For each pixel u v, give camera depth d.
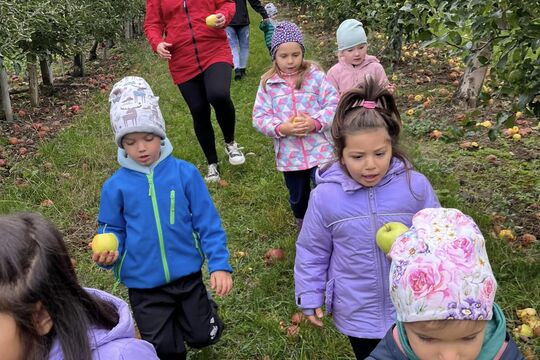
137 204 2.95
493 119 6.80
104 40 12.83
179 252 3.01
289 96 4.28
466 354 1.76
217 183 5.74
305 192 4.47
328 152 4.27
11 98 9.36
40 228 1.56
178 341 3.10
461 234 1.75
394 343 1.94
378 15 8.79
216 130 7.42
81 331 1.58
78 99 9.48
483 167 5.57
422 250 1.75
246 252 4.54
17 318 1.46
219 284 2.94
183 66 5.45
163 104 8.88
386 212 2.58
